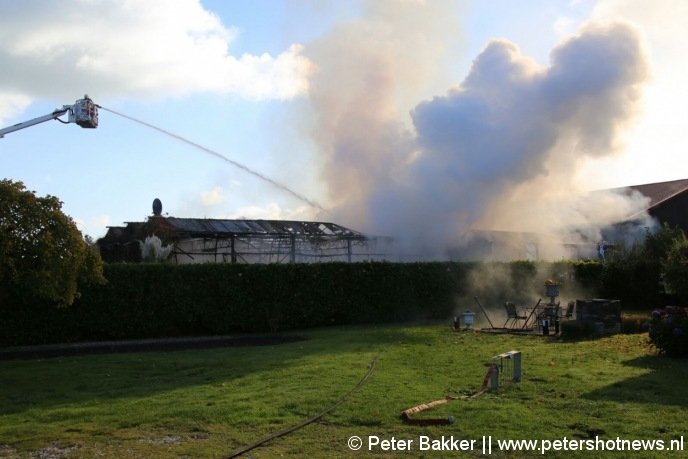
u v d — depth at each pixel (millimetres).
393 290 23828
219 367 12070
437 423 6961
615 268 26281
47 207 13445
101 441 6707
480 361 11781
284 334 19828
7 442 6746
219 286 20984
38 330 18609
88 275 14570
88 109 23359
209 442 6512
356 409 7699
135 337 20047
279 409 7848
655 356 12117
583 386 9062
